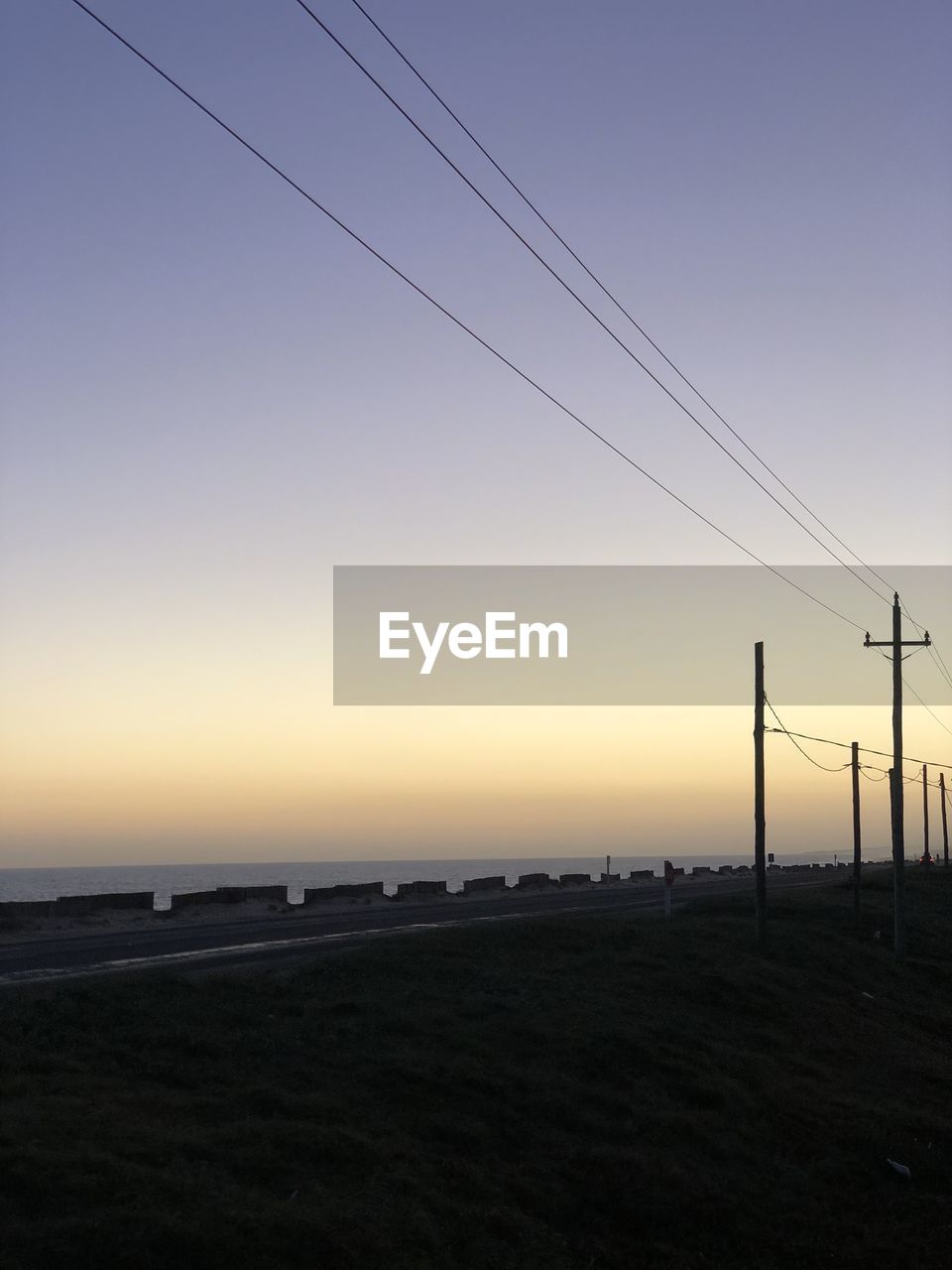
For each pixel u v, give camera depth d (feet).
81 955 93.35
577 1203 52.06
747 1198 58.18
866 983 124.16
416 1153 49.83
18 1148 39.32
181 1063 54.95
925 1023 114.11
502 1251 44.21
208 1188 40.01
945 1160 70.18
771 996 102.01
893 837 146.82
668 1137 62.44
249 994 70.28
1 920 115.34
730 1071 76.95
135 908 137.18
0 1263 32.35
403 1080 58.44
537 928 112.57
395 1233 41.24
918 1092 86.94
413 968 86.28
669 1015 86.53
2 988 70.54
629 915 155.22
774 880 328.29
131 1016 60.49
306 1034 63.57
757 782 125.18
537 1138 56.90
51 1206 36.47
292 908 163.22
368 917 151.53
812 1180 63.16
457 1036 68.23
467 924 126.31
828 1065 88.99
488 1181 50.31
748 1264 51.47
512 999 80.59
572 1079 66.18
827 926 158.51
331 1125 50.21
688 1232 53.16
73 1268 33.22
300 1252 37.52
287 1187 43.14
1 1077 47.83
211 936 115.65
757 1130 67.92
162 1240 35.40
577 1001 83.51
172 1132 44.86
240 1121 48.11
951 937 167.84
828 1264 53.16
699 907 171.83
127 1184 38.50
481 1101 58.29
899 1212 61.26
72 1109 45.03
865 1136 70.44
